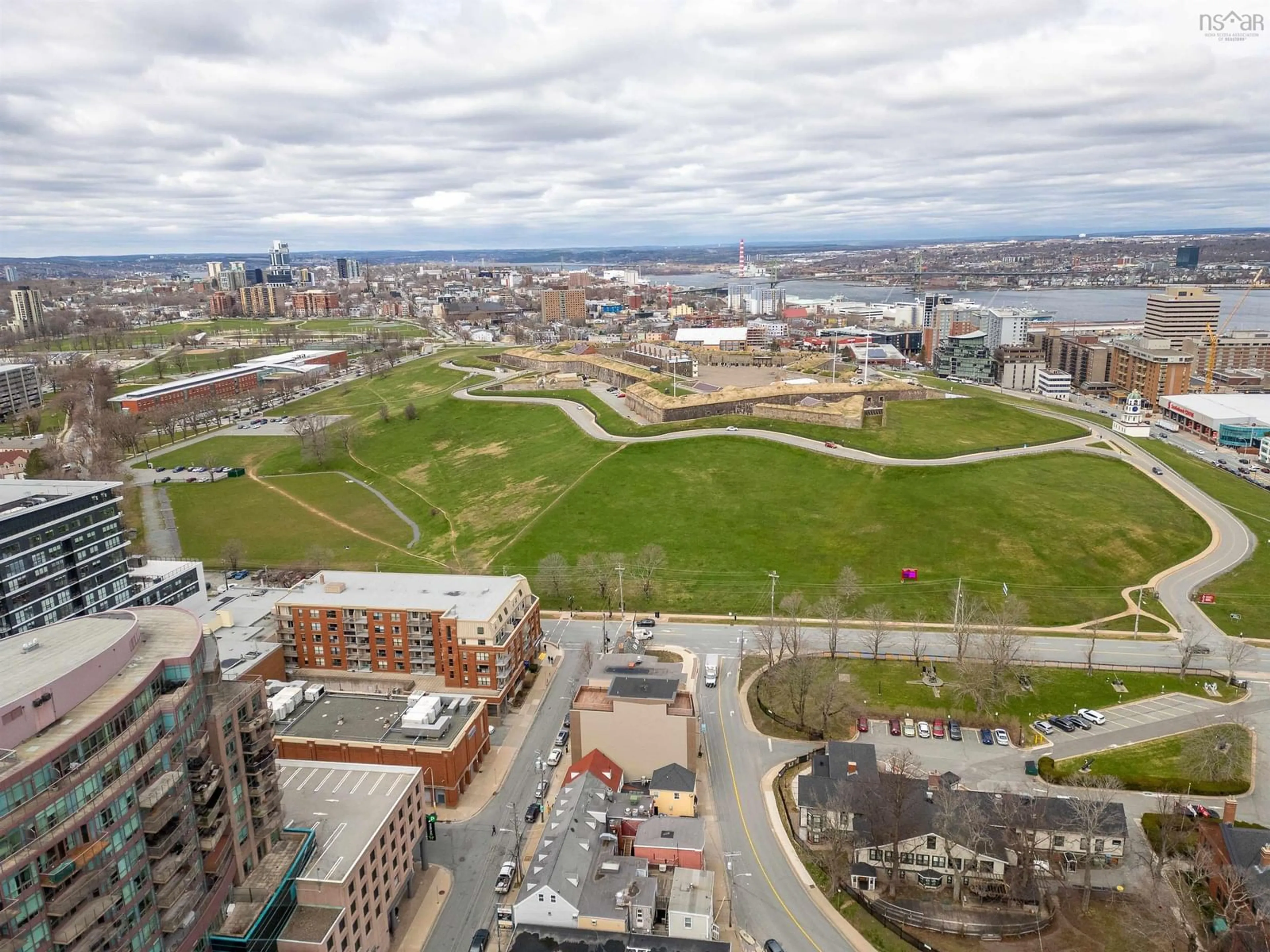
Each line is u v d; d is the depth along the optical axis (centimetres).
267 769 10988
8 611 17950
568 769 15150
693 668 18475
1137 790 13975
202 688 10038
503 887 12250
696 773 14850
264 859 10912
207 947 9762
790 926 11456
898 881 12150
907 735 15775
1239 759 14600
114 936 8362
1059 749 15262
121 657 9294
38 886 7594
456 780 14188
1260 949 9862
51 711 8106
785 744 15775
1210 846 11981
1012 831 12025
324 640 18100
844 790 13062
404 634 17688
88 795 8094
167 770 9138
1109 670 18062
